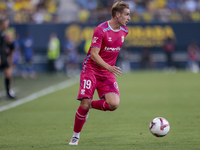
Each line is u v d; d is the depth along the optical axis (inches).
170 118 1076.5
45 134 859.4
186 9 3673.7
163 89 1941.4
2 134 861.8
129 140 778.8
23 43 3065.9
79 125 743.1
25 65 3250.5
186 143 740.0
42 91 1934.1
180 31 3403.1
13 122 1038.4
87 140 785.6
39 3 3624.5
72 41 3329.2
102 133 863.7
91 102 783.7
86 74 760.3
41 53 3464.6
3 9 3558.1
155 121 754.2
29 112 1234.0
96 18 3516.2
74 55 3284.9
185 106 1328.7
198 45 3432.6
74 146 725.3
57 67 3484.3
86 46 3348.9
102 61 728.3
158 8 3644.2
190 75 2864.2
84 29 3398.1
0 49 1509.6
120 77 2792.8
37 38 3385.8
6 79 1558.8
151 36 3405.5
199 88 1959.9
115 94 762.2
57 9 3597.4
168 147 706.8
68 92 1877.5
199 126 935.0
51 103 1470.2
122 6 739.4
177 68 3496.6
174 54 3496.6
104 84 765.9
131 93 1787.6
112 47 760.3
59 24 3403.1
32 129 928.3
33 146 728.3
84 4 3627.0
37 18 3503.9
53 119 1088.8
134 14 3518.7
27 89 2037.4
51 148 709.3
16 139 800.9
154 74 3024.1
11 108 1333.7
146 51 3400.6
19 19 3476.9
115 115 1154.0
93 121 1046.4
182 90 1878.7
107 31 741.9
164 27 3400.6
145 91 1865.2
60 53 3486.7
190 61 3425.2
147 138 796.0
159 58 3479.3
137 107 1327.5
